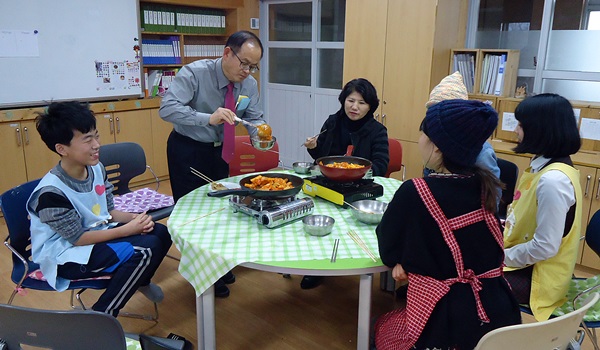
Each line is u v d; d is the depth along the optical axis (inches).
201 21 205.3
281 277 114.3
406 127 157.8
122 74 179.6
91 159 75.9
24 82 154.2
